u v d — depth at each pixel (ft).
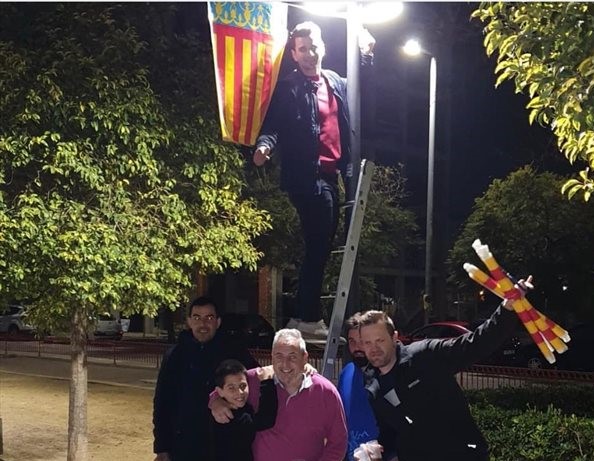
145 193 24.86
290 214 69.21
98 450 33.35
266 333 74.95
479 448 11.85
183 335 16.76
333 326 14.76
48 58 23.36
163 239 24.62
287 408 13.30
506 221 75.46
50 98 22.86
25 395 51.57
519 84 14.23
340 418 13.29
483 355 11.39
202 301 16.29
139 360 74.69
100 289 23.13
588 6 12.24
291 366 13.16
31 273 23.36
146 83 24.47
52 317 26.96
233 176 26.43
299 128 15.23
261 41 15.48
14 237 22.38
